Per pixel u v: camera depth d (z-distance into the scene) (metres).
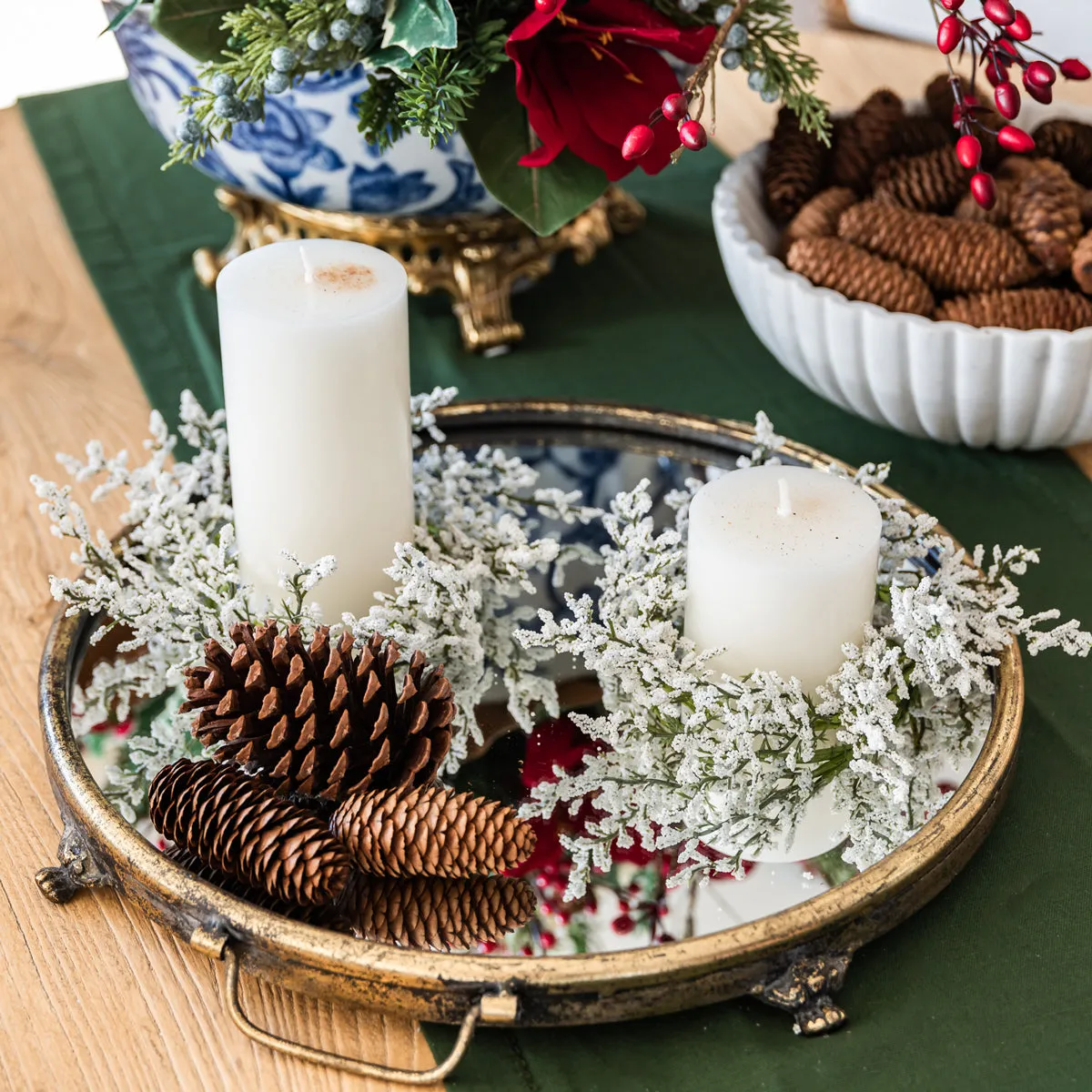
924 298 1.24
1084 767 1.11
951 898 1.04
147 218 1.55
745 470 1.09
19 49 3.18
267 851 0.99
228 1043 0.99
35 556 1.24
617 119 1.16
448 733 1.05
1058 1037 0.99
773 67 1.17
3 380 1.38
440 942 1.00
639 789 1.06
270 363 1.06
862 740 1.04
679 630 1.13
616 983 0.96
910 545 1.13
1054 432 1.26
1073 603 1.20
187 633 1.10
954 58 1.68
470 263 1.40
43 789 1.10
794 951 0.98
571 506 1.21
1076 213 1.26
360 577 1.12
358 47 1.13
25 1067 0.99
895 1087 0.97
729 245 1.28
